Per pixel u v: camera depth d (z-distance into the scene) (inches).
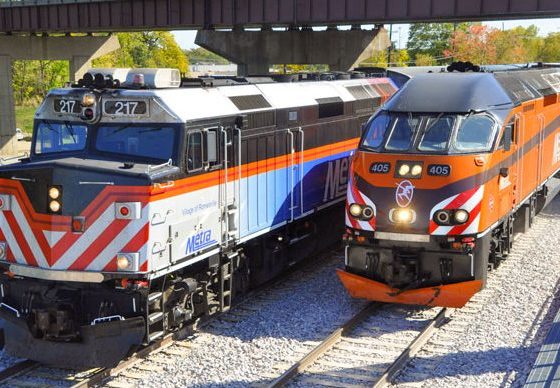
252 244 490.3
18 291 387.2
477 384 356.2
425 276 446.0
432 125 455.5
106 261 368.2
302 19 1242.0
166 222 379.6
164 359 393.1
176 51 3806.6
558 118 704.4
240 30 1441.9
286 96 524.4
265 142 488.4
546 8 1043.9
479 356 392.8
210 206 422.3
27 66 3157.0
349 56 1428.4
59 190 368.2
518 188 538.0
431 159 440.5
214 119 421.4
